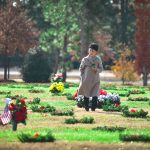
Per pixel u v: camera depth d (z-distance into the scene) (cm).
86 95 2059
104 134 1385
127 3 7475
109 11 7525
